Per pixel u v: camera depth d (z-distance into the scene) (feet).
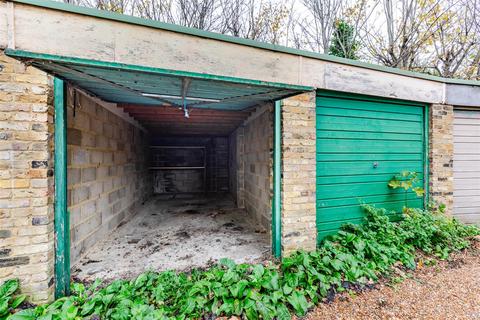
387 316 6.42
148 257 9.52
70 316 5.53
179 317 5.83
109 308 6.03
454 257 9.78
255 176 14.56
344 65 9.95
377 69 10.56
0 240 5.96
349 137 10.63
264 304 6.23
